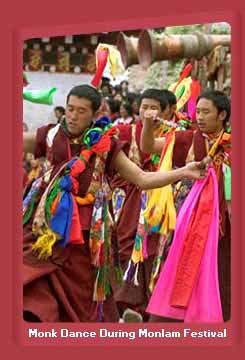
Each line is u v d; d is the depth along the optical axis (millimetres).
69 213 9203
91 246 9391
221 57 14844
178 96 12695
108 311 9852
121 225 12758
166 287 10141
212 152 10469
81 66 25219
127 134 12672
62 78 25312
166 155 10617
